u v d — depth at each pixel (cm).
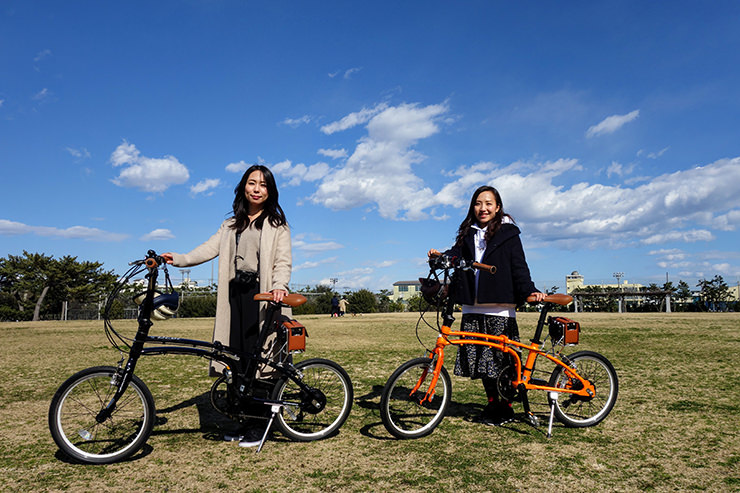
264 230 356
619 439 346
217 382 346
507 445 333
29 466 295
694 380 558
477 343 358
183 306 3381
